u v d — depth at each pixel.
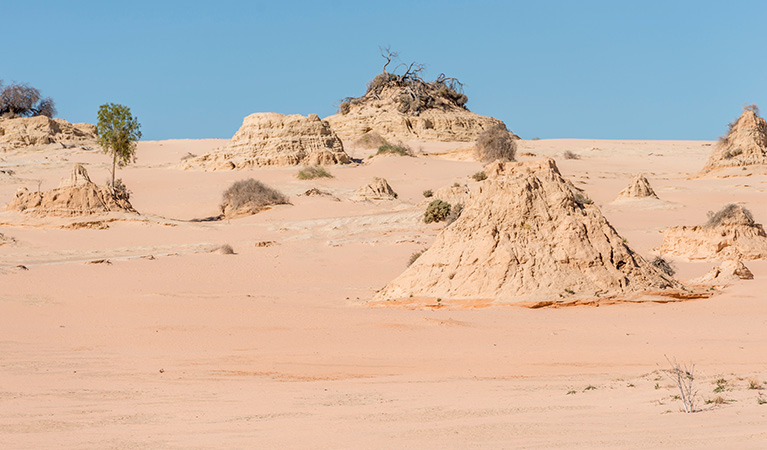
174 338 31.89
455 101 195.88
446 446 12.46
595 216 43.00
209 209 102.06
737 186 103.19
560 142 176.25
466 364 25.17
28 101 182.75
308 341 30.80
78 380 22.77
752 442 11.52
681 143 172.50
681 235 62.91
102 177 124.75
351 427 14.61
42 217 84.88
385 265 62.50
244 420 15.87
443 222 79.44
